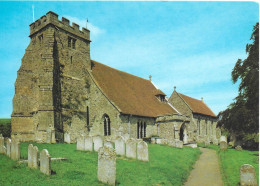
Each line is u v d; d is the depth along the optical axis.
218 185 13.74
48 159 12.05
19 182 10.90
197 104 51.75
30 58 31.06
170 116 34.66
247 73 28.05
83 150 20.03
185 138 36.31
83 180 11.70
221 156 23.92
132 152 18.12
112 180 11.62
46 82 26.75
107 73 36.72
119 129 28.08
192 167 19.33
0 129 34.94
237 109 30.70
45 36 29.09
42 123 25.66
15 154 15.14
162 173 14.86
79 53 32.78
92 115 31.36
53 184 10.76
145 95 40.09
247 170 12.41
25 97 29.72
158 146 27.47
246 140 32.81
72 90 30.52
